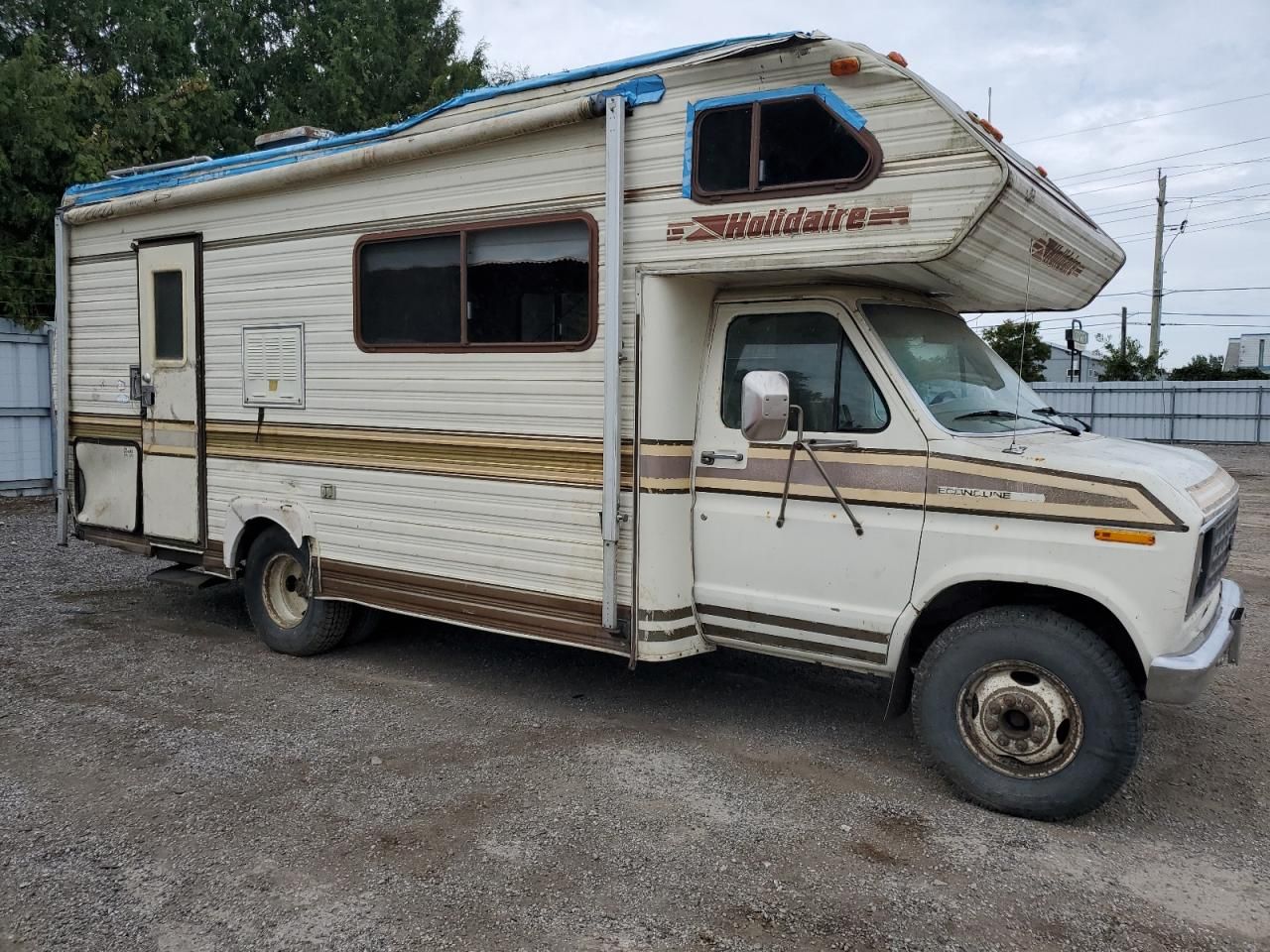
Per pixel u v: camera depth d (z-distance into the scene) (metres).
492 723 5.20
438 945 3.19
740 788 4.39
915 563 4.23
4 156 14.47
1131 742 3.89
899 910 3.41
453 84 23.00
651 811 4.14
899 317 4.62
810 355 4.57
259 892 3.49
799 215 4.22
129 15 20.84
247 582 6.59
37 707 5.36
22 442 13.50
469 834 3.93
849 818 4.11
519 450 5.14
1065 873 3.68
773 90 4.26
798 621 4.57
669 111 4.52
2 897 3.44
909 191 3.98
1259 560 9.85
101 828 3.95
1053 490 3.94
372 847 3.81
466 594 5.43
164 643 6.73
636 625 4.73
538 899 3.45
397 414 5.63
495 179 5.14
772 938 3.24
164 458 6.88
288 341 6.11
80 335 7.39
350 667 6.20
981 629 4.14
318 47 24.19
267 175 5.99
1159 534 3.75
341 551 5.98
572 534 4.98
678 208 4.52
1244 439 25.67
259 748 4.81
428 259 5.45
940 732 4.25
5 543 10.31
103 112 17.67
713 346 4.81
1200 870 3.72
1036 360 29.70
